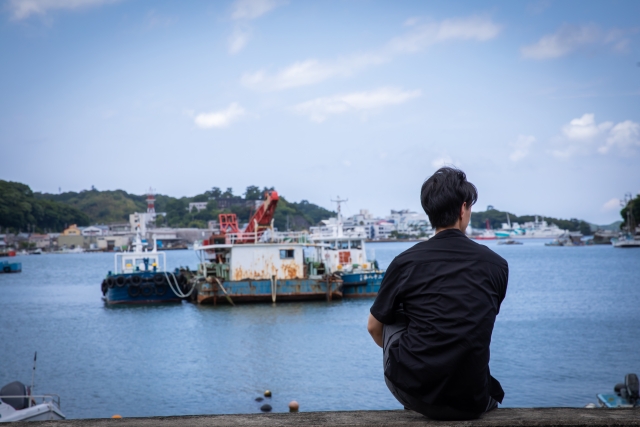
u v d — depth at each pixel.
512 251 191.62
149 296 45.25
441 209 3.51
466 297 3.25
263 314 36.97
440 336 3.20
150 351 27.44
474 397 3.22
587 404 16.75
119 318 38.75
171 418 3.38
